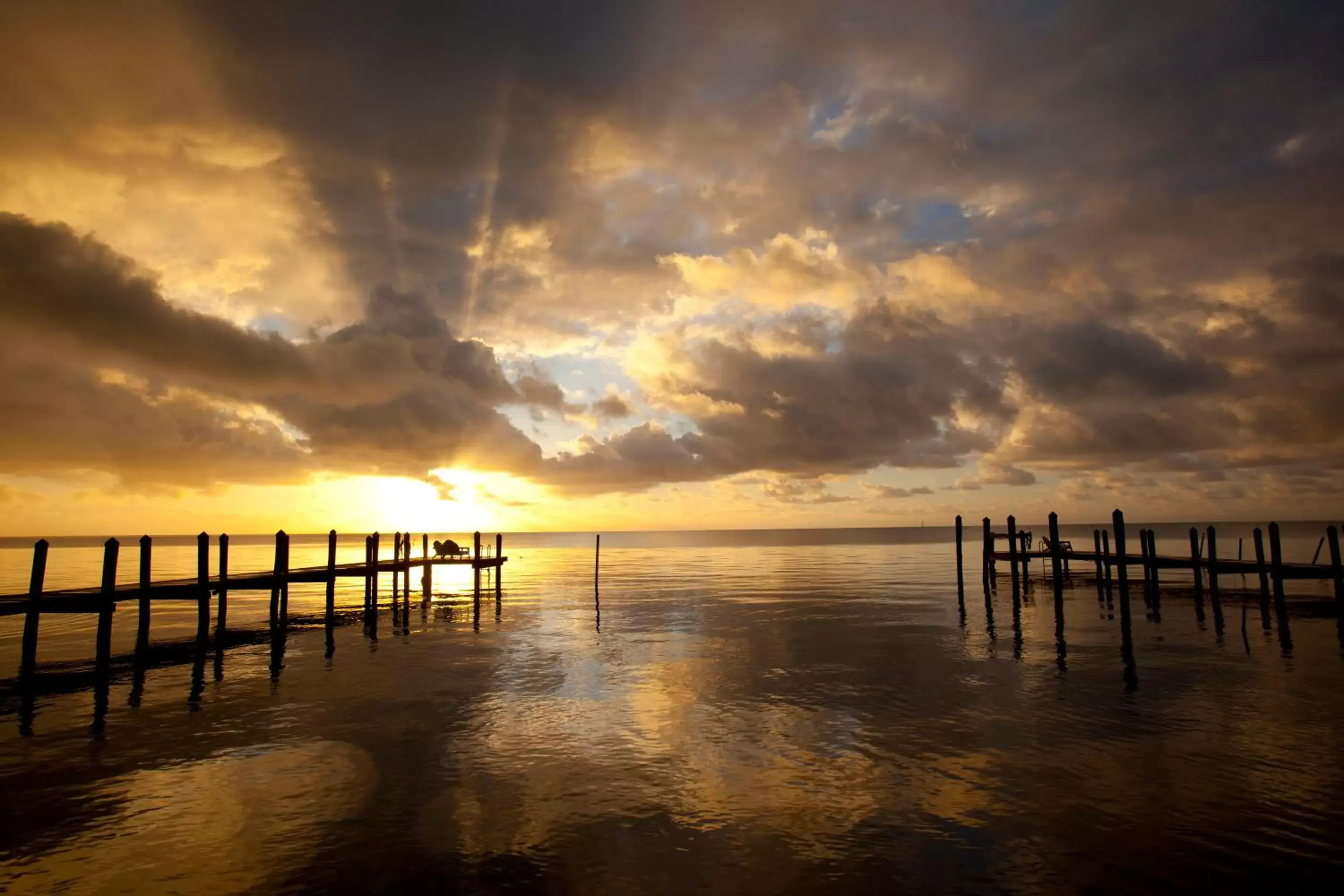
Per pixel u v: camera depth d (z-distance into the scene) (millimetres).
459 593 41469
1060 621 27125
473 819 9805
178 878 8336
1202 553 67438
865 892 7871
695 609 32312
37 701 16625
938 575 50750
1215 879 8070
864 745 12688
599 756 12312
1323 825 9352
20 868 8594
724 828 9461
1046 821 9547
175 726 14445
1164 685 16875
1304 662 19297
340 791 10875
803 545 138875
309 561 74500
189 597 22719
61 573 51594
